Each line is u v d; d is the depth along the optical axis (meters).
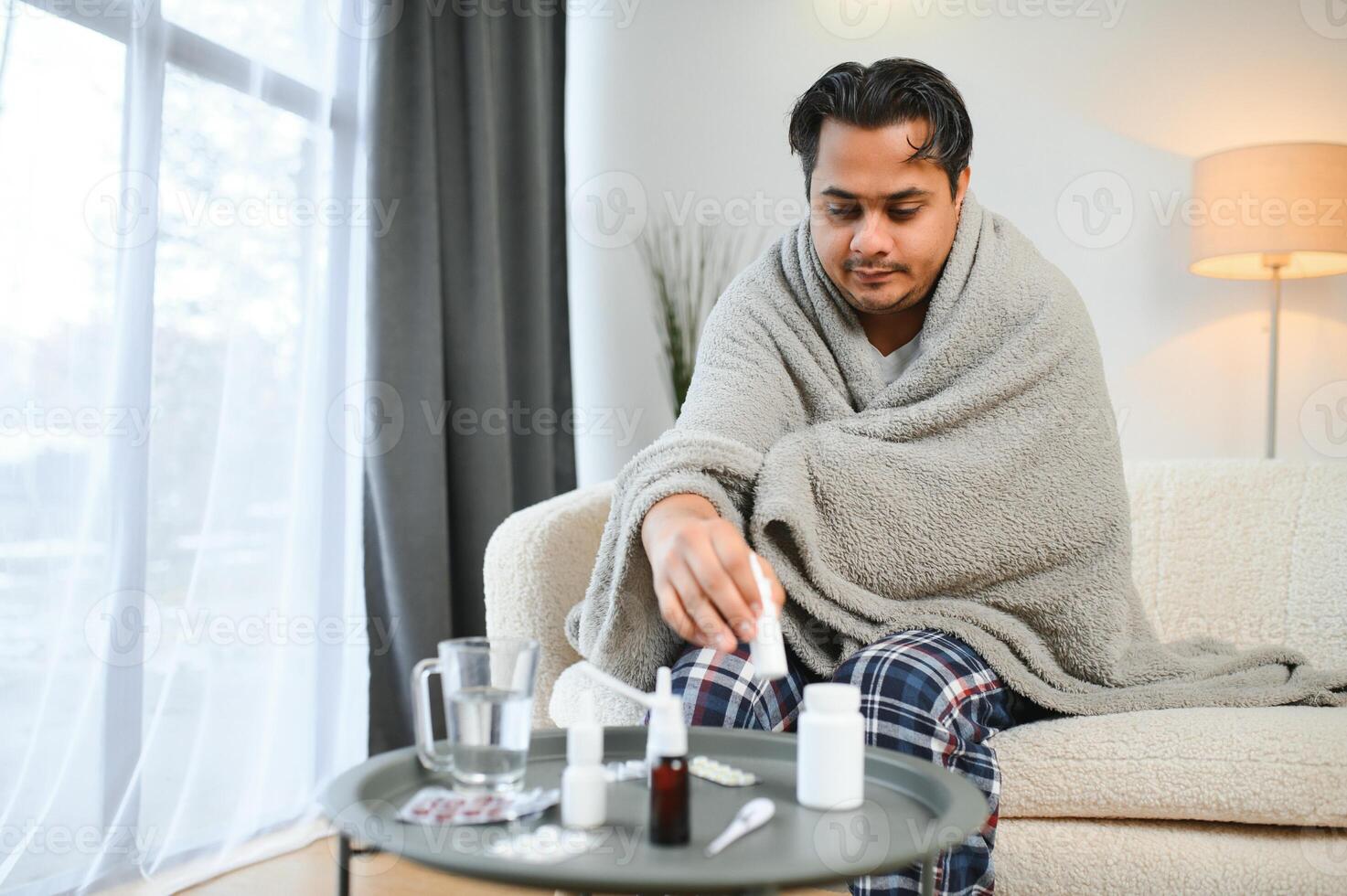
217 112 1.73
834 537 1.11
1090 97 2.28
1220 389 2.18
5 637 1.43
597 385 2.66
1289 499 1.57
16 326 1.44
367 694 1.98
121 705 1.55
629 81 2.67
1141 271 2.24
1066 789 1.01
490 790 0.67
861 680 0.96
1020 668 1.10
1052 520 1.12
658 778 0.59
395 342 1.99
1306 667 1.21
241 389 1.77
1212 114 2.20
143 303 1.58
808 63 2.51
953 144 1.09
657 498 0.97
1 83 1.40
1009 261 1.23
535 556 1.35
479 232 2.18
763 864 0.55
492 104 2.25
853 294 1.16
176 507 1.65
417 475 2.01
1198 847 0.99
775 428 1.20
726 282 2.57
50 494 1.48
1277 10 2.16
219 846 1.70
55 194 1.48
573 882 0.52
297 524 1.86
